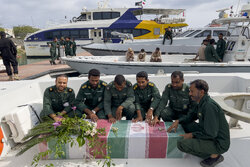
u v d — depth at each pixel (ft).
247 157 6.12
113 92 7.48
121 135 5.84
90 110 7.74
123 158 6.13
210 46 17.72
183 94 7.02
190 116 6.37
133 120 6.95
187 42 26.68
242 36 17.34
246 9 16.37
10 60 16.25
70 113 7.43
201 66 16.90
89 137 5.67
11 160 6.09
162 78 10.62
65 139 5.48
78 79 10.03
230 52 18.53
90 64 19.95
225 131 5.08
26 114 6.60
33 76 18.76
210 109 4.97
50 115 6.84
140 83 7.14
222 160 5.57
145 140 5.82
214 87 10.82
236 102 7.50
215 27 26.18
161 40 27.99
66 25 41.81
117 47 27.68
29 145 5.59
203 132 5.32
